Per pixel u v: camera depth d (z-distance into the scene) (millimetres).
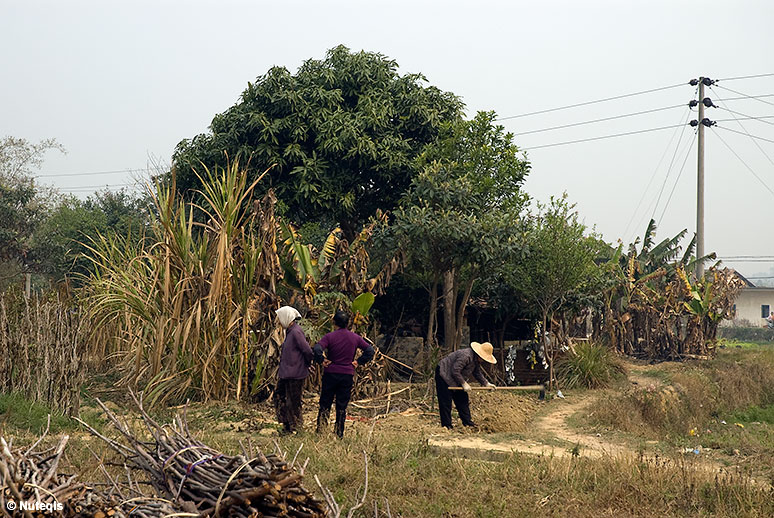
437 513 6152
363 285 13445
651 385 15570
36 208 32406
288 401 9500
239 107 20109
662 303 22578
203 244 11992
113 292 13367
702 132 27688
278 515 4043
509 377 16062
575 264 15023
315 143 19969
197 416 10414
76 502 4141
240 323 11883
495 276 16672
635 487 7055
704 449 10383
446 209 15570
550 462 7949
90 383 12719
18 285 13875
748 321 49250
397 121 20578
